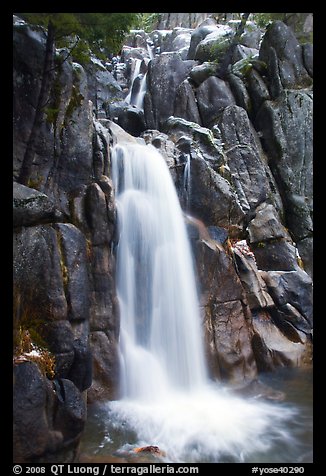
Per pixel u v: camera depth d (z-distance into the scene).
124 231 8.93
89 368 6.38
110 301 7.90
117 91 14.43
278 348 9.79
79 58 8.27
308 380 9.24
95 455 6.04
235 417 7.51
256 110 13.40
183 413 7.62
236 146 12.30
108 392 7.68
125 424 7.05
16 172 7.31
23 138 7.49
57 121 8.01
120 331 8.40
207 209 10.57
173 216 9.91
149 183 9.82
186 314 9.26
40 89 7.68
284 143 12.71
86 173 8.27
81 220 7.88
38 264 6.20
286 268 11.22
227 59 13.87
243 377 9.20
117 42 8.06
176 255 9.53
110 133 9.95
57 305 6.20
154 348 8.86
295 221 12.30
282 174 12.62
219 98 13.47
